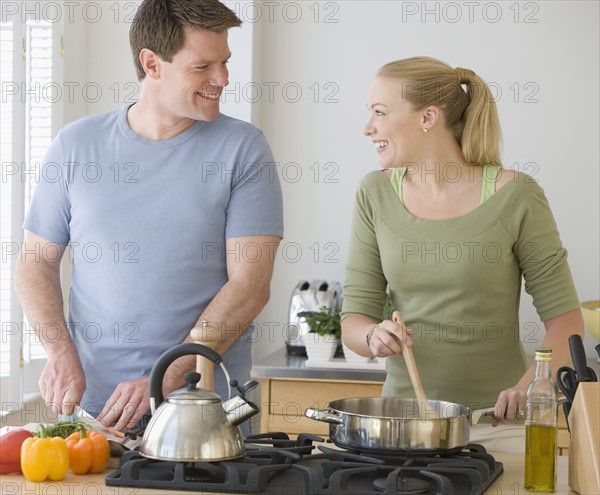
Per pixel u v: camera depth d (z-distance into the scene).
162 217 2.64
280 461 2.03
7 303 3.73
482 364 2.58
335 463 1.97
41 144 4.03
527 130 4.41
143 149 2.68
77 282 2.74
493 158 2.62
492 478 2.00
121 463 2.03
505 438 2.53
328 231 4.57
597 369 3.83
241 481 1.89
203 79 2.56
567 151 4.38
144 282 2.63
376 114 2.61
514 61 4.41
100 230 2.66
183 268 2.63
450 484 1.84
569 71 4.37
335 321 3.94
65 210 2.76
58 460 1.95
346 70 4.54
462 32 4.45
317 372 3.81
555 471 1.96
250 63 4.36
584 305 4.16
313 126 4.57
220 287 2.69
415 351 2.62
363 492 1.84
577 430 1.93
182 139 2.68
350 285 2.74
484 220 2.55
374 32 4.52
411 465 1.97
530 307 4.35
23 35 3.80
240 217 2.66
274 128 4.60
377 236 2.68
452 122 2.60
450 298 2.56
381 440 2.01
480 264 2.53
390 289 2.69
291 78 4.57
